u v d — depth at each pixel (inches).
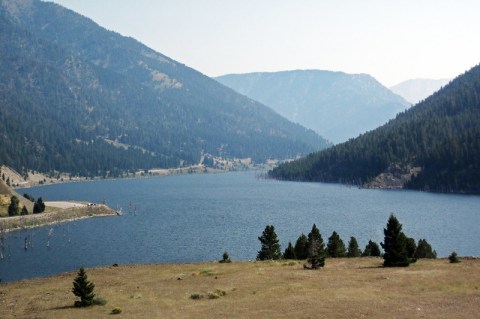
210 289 2213.3
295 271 2618.1
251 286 2234.3
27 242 5974.4
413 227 6820.9
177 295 2128.4
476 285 2097.7
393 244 2709.2
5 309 2103.8
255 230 6815.9
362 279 2304.4
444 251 5128.0
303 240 3617.1
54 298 2245.3
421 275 2337.6
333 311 1740.9
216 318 1715.1
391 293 1999.3
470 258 2962.6
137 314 1835.6
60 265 4731.8
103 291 2308.1
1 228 6619.1
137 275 2755.9
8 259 5029.5
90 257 5093.5
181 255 5123.0
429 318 1632.6
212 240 6013.8
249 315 1732.3
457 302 1830.7
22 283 2778.1
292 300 1920.5
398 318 1642.5
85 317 1833.2
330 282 2252.7
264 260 3437.5
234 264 3053.6
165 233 6594.5
